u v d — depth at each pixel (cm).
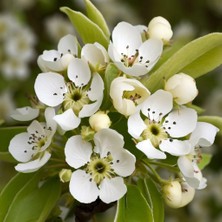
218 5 88
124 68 38
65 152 39
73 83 40
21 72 73
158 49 40
